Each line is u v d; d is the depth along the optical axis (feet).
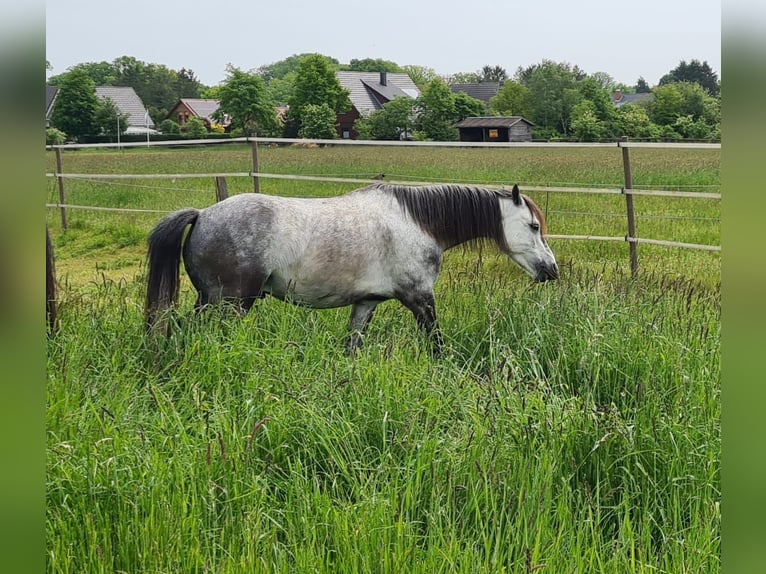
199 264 17.93
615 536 11.87
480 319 20.22
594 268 29.37
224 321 16.57
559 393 16.16
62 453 11.12
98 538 10.07
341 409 13.30
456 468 11.78
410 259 19.03
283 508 11.46
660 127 173.37
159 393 13.79
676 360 16.29
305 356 15.49
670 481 12.30
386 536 10.03
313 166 96.84
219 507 10.98
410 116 207.62
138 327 17.53
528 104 217.15
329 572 9.73
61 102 205.16
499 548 10.34
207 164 99.04
